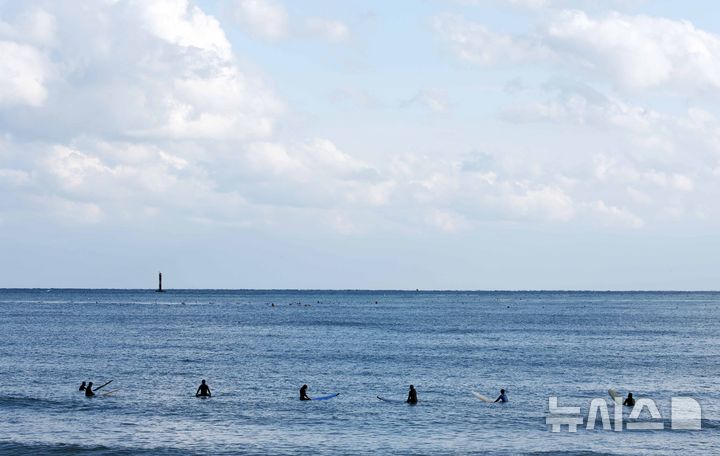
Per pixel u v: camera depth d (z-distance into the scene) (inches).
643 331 6082.7
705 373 3366.1
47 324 6673.2
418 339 5187.0
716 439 2079.2
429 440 2065.7
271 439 2068.2
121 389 2854.3
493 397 2728.8
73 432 2134.6
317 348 4495.6
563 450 1953.7
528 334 5693.9
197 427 2208.4
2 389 2829.7
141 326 6515.8
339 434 2133.4
